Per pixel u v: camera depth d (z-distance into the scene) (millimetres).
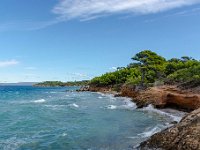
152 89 52781
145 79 86812
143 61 89688
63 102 70750
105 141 24453
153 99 48969
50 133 28906
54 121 37281
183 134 18391
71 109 52625
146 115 40625
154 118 37250
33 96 105250
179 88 47188
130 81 92750
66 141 25109
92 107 56062
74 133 28547
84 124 34219
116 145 22844
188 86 46312
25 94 125438
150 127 30234
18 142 25000
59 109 52938
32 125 34219
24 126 33531
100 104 62844
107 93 117250
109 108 53156
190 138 17516
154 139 20141
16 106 60250
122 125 32438
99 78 150375
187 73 64500
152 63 94688
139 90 76312
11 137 27156
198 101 38906
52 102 71312
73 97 94125
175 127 19750
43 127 32688
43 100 79812
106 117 40125
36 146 23547
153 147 19703
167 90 47594
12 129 31531
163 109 45656
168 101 45531
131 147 21719
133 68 139125
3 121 37625
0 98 91812
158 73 89312
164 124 31688
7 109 53625
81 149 22266
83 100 77375
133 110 48156
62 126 33125
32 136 27594
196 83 45688
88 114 44375
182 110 42969
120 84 125750
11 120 38531
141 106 50500
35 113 46656
